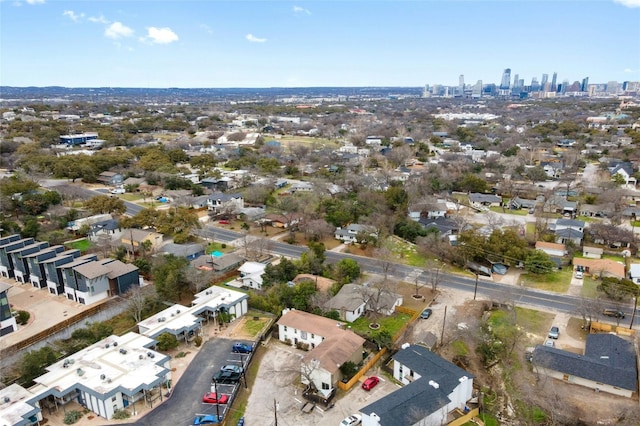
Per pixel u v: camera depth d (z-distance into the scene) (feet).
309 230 325.01
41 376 160.25
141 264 260.62
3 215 343.87
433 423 146.82
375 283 240.94
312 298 219.20
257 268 261.24
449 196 430.61
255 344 193.16
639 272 259.80
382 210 357.20
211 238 325.83
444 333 205.77
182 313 206.80
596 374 169.58
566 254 302.25
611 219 352.08
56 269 237.45
